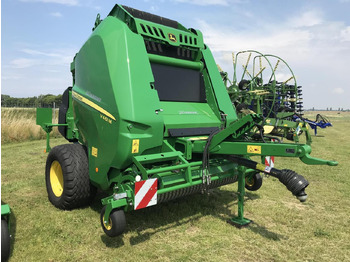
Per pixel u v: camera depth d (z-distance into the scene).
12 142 11.03
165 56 3.77
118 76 3.08
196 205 4.16
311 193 4.93
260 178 4.46
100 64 3.36
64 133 5.12
